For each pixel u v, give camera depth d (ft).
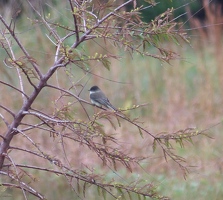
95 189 35.83
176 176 41.45
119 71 57.11
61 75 42.39
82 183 35.83
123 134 44.91
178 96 54.54
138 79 57.36
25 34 46.06
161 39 19.34
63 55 19.16
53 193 35.27
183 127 49.67
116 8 21.22
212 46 59.21
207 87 55.83
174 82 56.08
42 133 39.86
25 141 39.58
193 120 51.44
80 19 20.31
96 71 54.34
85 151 39.55
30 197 34.42
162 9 37.35
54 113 20.08
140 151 42.75
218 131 50.03
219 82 57.47
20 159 38.42
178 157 20.22
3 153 19.36
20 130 19.17
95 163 39.55
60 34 24.79
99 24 19.60
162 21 19.36
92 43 45.32
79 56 18.47
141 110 53.93
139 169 41.14
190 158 44.52
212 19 58.23
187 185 40.09
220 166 43.88
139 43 19.76
